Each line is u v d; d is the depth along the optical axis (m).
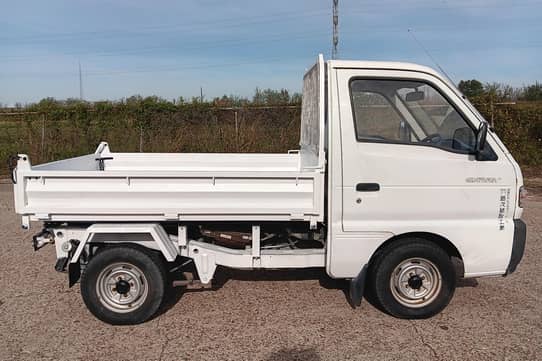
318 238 3.71
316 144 3.71
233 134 12.02
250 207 3.32
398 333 3.37
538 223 6.81
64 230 3.42
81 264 3.53
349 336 3.32
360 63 3.43
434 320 3.58
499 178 3.45
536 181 10.79
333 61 3.43
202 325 3.51
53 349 3.14
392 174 3.37
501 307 3.83
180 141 12.17
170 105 14.16
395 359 3.01
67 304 3.89
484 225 3.47
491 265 3.52
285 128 12.41
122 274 3.44
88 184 3.23
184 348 3.16
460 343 3.22
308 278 4.50
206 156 5.04
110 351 3.12
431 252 3.46
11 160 3.48
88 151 12.23
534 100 14.50
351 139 3.35
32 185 3.20
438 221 3.46
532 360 2.98
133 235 3.42
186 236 3.57
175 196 3.28
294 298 4.02
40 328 3.45
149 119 13.79
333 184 3.35
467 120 3.46
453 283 3.54
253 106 13.52
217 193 3.29
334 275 3.49
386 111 3.42
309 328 3.45
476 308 3.80
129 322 3.45
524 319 3.60
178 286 4.03
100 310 3.42
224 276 4.55
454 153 3.42
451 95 3.45
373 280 3.55
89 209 3.25
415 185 3.40
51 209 3.22
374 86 3.42
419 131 3.47
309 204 3.38
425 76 3.45
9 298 4.02
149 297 3.44
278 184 3.33
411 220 3.44
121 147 12.28
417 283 3.52
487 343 3.22
